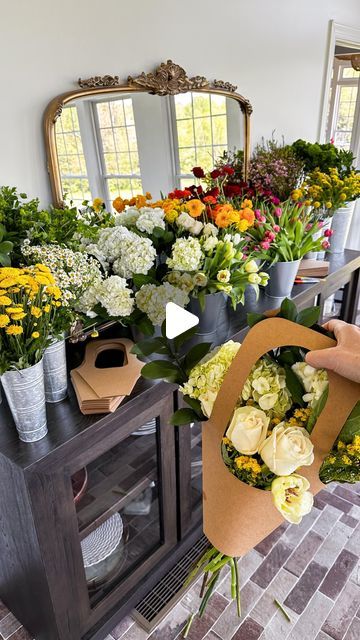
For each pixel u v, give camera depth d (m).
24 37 1.27
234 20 1.95
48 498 1.07
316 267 2.15
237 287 1.51
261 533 0.65
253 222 1.71
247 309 1.80
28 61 1.30
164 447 1.40
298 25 2.35
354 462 0.53
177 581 1.60
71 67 1.40
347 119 3.98
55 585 1.18
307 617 1.48
